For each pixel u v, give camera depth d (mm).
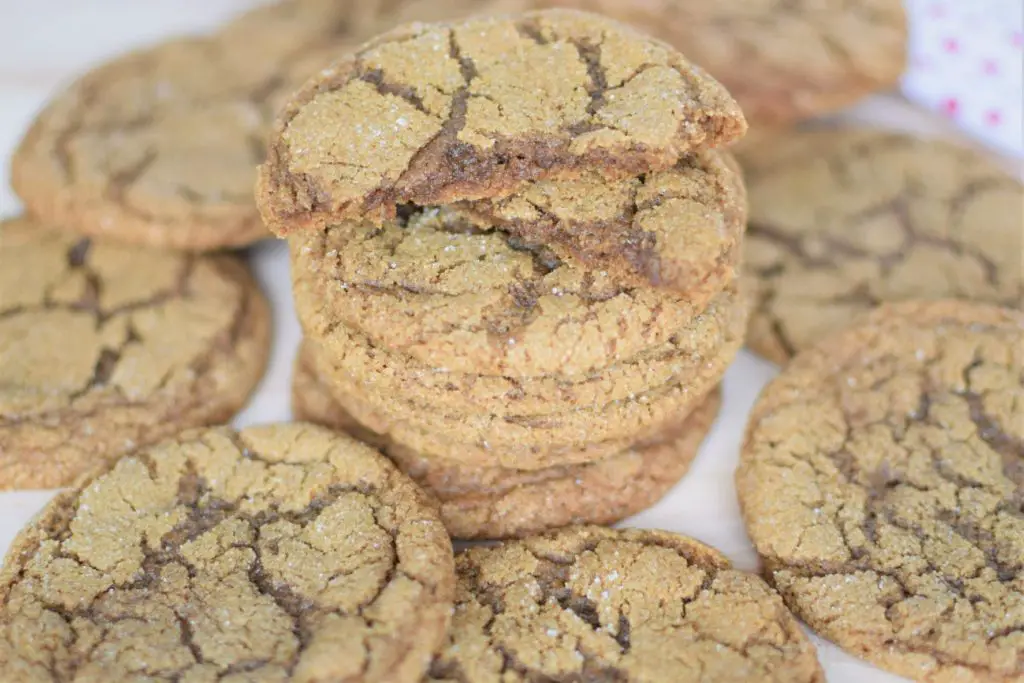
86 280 338
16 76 401
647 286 273
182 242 333
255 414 322
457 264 280
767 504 292
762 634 273
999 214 353
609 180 280
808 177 367
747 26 367
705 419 315
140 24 415
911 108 395
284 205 272
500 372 273
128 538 283
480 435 280
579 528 292
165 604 271
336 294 280
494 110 277
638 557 285
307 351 324
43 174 342
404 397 283
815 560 284
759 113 361
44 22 410
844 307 334
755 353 332
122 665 260
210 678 256
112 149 347
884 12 375
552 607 278
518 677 267
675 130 272
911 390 308
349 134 277
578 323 272
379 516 282
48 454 303
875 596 277
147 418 310
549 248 282
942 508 289
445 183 276
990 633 271
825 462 298
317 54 373
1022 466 294
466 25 293
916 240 350
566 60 286
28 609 271
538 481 297
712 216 272
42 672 260
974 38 375
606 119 275
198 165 342
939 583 277
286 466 294
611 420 281
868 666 278
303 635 263
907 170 367
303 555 276
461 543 296
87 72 376
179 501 290
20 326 326
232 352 326
